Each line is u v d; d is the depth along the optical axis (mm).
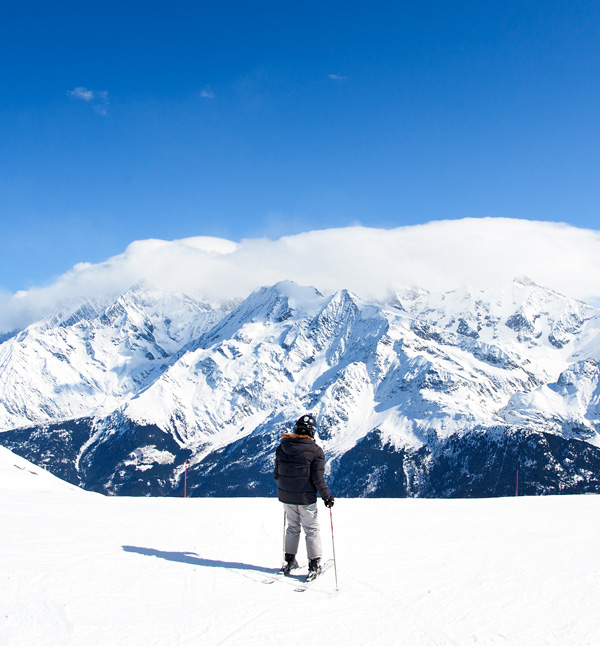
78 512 17375
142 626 8688
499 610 9828
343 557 13094
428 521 17359
